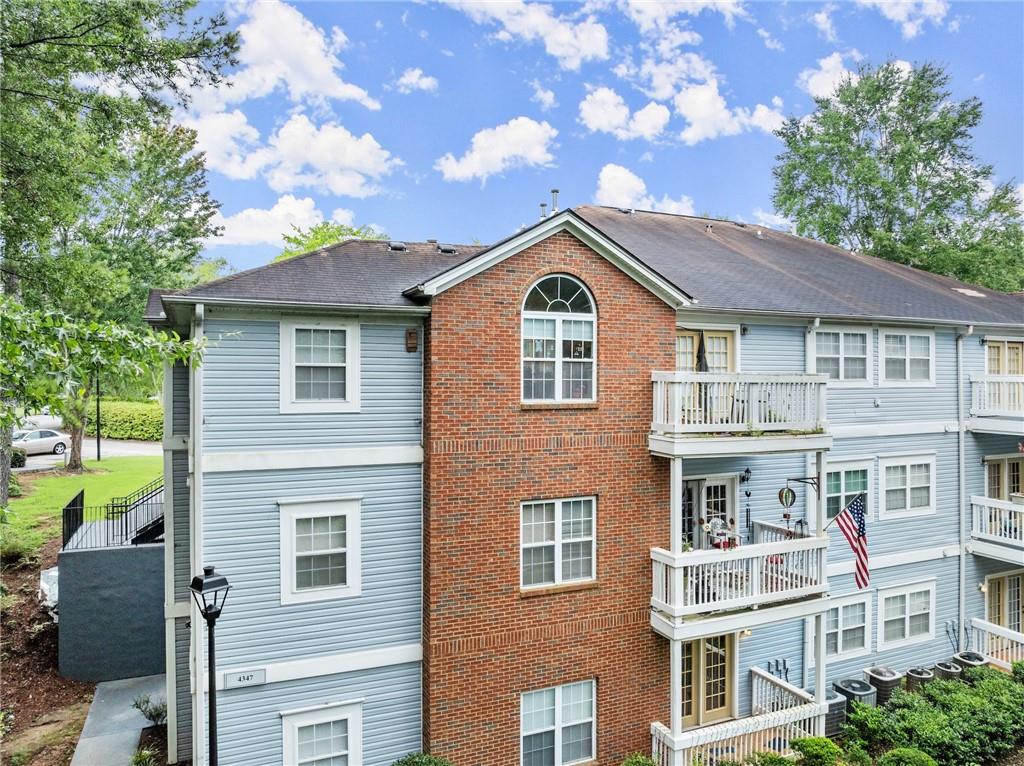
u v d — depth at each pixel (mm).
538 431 11242
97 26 14211
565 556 11539
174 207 31047
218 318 9883
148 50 14836
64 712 13531
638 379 12070
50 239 17812
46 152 15773
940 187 32312
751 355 13984
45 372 6219
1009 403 16344
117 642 15156
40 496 25750
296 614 10273
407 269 12555
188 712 11773
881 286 18234
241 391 9992
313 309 10125
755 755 11352
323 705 10367
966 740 12219
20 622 16828
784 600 12461
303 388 10383
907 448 16031
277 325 10219
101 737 12352
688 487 13320
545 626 11258
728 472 13555
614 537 11828
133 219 29469
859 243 34188
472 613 10773
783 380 12227
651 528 12148
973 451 17172
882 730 12539
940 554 16438
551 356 11461
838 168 34156
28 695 14078
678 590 11195
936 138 32125
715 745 11570
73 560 14984
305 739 10367
